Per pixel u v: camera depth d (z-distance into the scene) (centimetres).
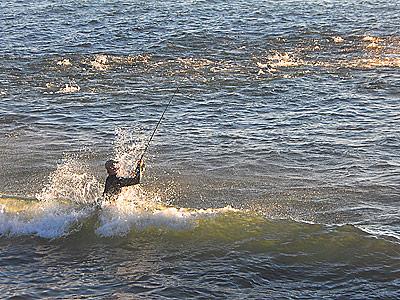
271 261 1368
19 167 2019
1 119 2470
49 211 1538
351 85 2792
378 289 1267
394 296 1244
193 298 1241
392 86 2762
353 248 1405
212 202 1758
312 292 1260
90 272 1348
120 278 1319
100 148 2188
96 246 1450
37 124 2419
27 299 1241
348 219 1642
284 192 1816
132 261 1385
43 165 2036
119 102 2658
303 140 2195
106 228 1492
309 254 1388
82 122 2441
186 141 2217
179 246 1434
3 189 1850
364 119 2388
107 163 1563
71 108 2597
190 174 1945
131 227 1492
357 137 2212
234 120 2412
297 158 2055
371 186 1839
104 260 1395
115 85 2888
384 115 2422
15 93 2803
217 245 1430
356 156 2056
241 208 1717
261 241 1439
